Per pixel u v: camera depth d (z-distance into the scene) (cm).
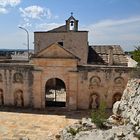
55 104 3353
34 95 3198
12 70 3216
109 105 3133
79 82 3125
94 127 1906
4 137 2219
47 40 4300
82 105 3159
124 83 3070
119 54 4441
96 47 4675
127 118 1981
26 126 2509
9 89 3259
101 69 3083
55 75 3131
